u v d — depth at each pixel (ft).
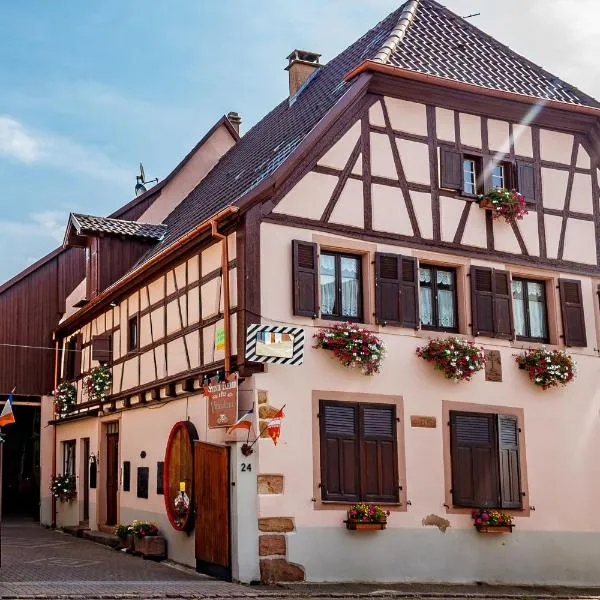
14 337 67.46
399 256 44.14
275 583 38.17
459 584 42.86
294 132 48.98
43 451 67.67
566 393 48.24
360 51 54.65
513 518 45.11
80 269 70.49
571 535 46.73
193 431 43.78
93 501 58.18
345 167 43.50
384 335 43.19
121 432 54.70
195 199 64.13
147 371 50.83
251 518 38.37
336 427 41.09
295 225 41.60
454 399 44.62
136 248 62.54
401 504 42.04
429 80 45.44
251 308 39.75
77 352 65.31
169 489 45.42
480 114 48.06
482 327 46.09
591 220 50.88
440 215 46.01
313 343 41.04
